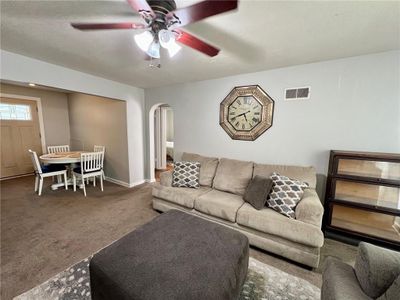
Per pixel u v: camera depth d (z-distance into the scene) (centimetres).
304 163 262
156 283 109
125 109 386
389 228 212
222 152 330
